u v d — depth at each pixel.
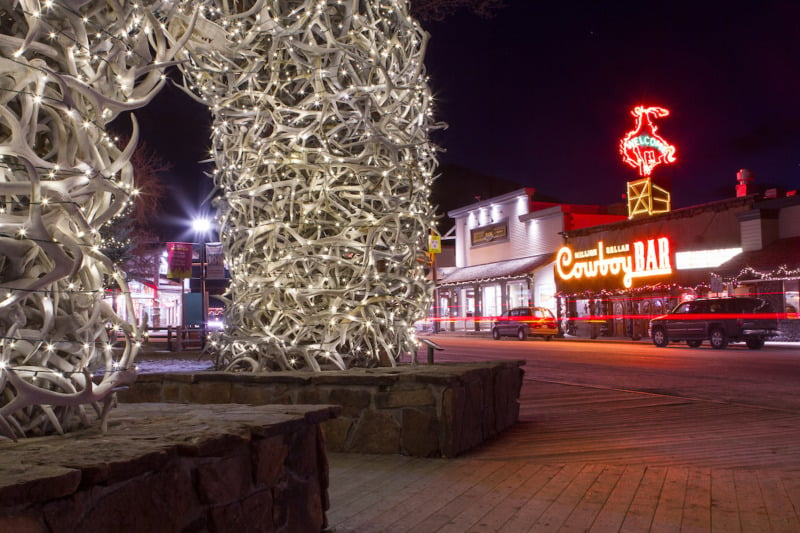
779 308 25.84
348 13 6.50
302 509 3.50
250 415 3.48
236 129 6.86
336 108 6.34
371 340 6.99
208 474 2.79
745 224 27.50
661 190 32.78
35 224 2.57
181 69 6.21
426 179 7.23
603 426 7.64
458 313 48.69
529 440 6.79
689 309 24.22
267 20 6.10
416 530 3.94
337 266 6.61
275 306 6.52
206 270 18.81
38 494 1.98
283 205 6.47
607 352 21.94
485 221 45.50
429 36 6.74
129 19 3.23
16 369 2.66
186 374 6.39
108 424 3.20
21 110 2.96
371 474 5.29
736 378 13.13
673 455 6.04
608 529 3.96
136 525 2.41
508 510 4.34
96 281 3.07
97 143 3.14
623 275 32.84
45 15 2.96
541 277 38.91
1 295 2.65
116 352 3.29
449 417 5.83
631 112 33.78
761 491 4.80
